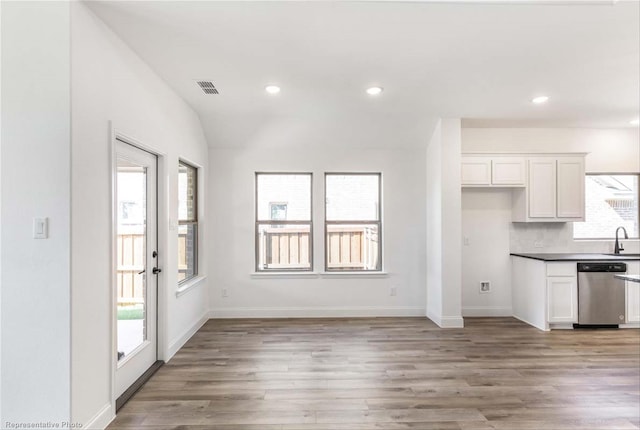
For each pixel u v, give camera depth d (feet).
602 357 11.30
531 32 8.16
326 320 15.55
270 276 15.99
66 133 6.49
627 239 16.38
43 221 6.46
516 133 16.14
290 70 10.18
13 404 6.46
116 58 8.13
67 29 6.50
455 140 14.62
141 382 9.34
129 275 9.35
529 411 8.07
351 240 16.52
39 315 6.45
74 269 6.59
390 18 7.60
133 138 8.93
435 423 7.60
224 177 15.98
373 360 11.02
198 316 14.39
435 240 15.21
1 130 6.51
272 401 8.52
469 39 8.48
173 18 7.50
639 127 16.19
